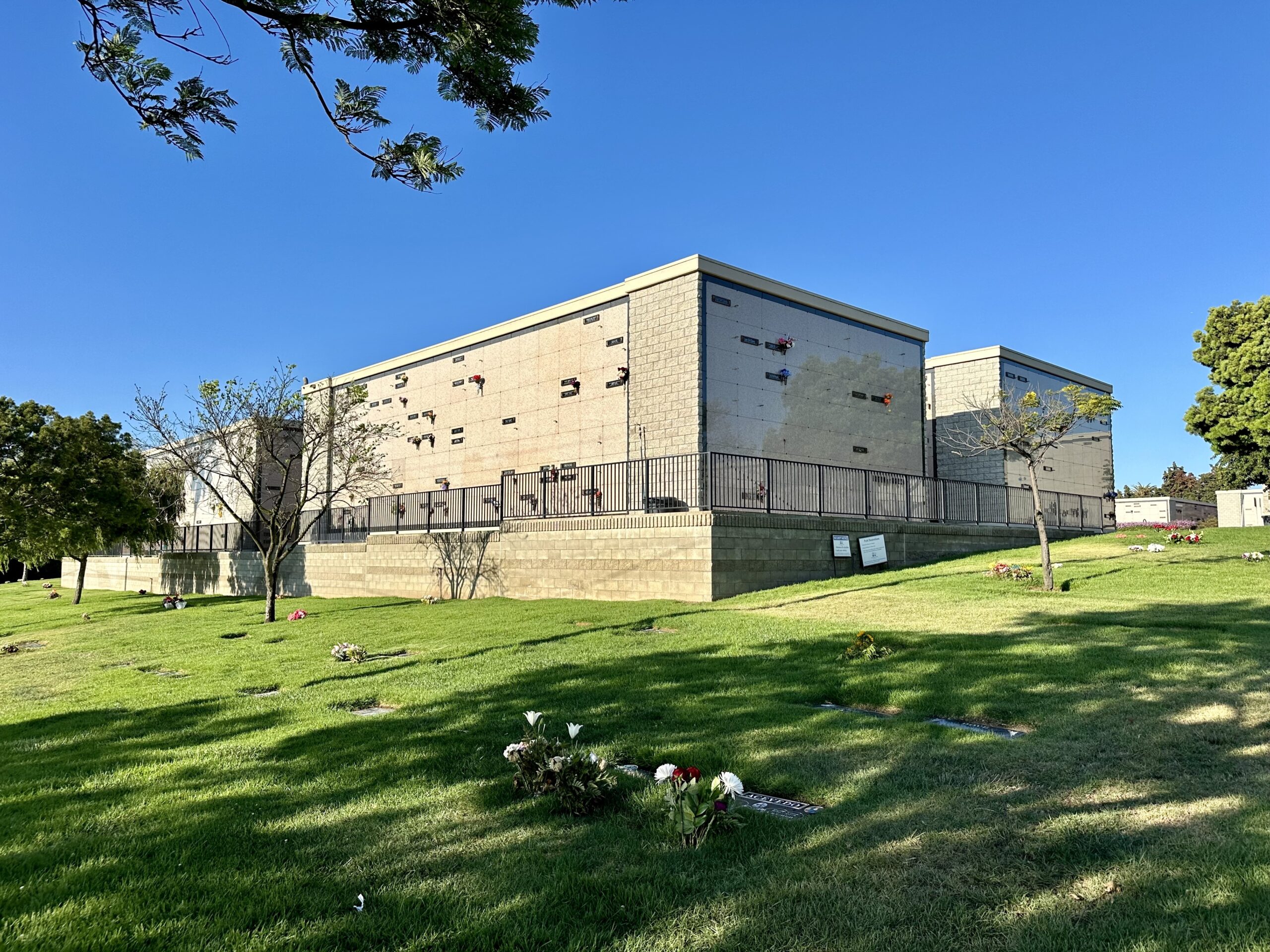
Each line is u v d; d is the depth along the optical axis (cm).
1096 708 604
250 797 500
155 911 343
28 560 2664
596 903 339
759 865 371
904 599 1303
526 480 2195
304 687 897
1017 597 1260
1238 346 3269
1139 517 3519
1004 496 2398
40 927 330
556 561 1764
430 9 434
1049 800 436
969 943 296
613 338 2000
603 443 2003
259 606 2156
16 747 691
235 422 1877
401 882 367
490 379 2358
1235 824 387
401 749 597
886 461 2200
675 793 410
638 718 650
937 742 546
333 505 2844
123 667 1195
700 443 1767
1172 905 312
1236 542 1806
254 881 372
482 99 484
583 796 455
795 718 625
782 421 1944
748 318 1903
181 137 467
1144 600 1159
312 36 443
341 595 2456
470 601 1858
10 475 2489
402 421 2677
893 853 376
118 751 652
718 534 1488
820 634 999
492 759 564
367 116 472
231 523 3108
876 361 2212
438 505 2316
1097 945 288
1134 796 435
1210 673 678
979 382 2520
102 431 2803
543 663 932
